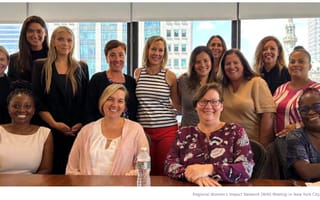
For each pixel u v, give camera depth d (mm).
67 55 2645
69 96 2627
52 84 2596
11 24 4543
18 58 2812
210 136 1946
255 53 3166
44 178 1886
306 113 1931
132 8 4551
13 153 2277
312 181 1835
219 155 1882
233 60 2473
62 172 2613
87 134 2180
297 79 2535
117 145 2129
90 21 4594
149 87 2736
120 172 2098
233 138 1908
